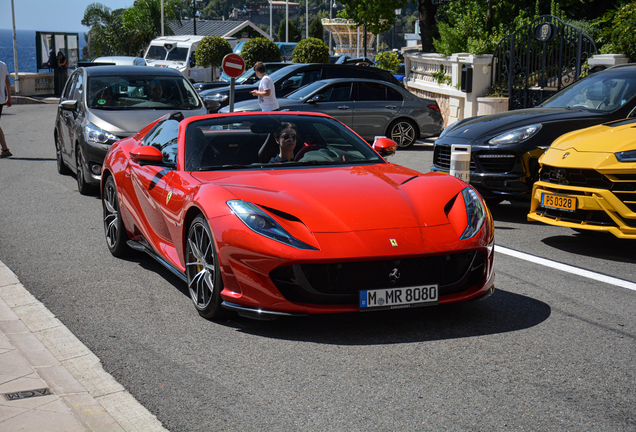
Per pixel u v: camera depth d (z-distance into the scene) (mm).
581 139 6250
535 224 7531
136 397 3230
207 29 54125
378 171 4770
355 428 2898
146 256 6117
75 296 4918
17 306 4672
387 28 29812
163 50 32375
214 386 3350
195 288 4496
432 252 3889
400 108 14742
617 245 6488
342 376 3447
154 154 5070
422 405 3104
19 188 9727
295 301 3895
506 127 7754
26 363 3557
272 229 3898
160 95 9711
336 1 30250
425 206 4172
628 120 6527
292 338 3996
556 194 6180
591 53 12914
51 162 12383
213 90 18297
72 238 6797
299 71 17016
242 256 3930
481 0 20062
